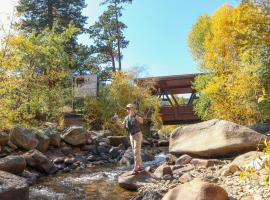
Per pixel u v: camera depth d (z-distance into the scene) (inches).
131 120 363.3
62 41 932.0
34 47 794.8
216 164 390.3
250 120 707.4
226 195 227.3
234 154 420.5
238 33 684.1
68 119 845.2
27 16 1537.9
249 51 687.1
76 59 1443.2
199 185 225.0
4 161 371.6
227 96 746.2
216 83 767.1
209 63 873.5
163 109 1129.4
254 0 688.4
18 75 682.2
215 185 226.4
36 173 421.4
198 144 447.2
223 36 840.3
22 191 261.6
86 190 343.3
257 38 666.2
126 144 706.8
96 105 888.3
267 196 218.4
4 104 576.1
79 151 598.5
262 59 669.9
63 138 597.9
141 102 973.8
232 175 308.5
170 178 343.6
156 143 919.7
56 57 893.2
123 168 491.5
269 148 157.6
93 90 903.1
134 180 342.3
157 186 319.3
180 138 478.0
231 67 773.3
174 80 1114.1
